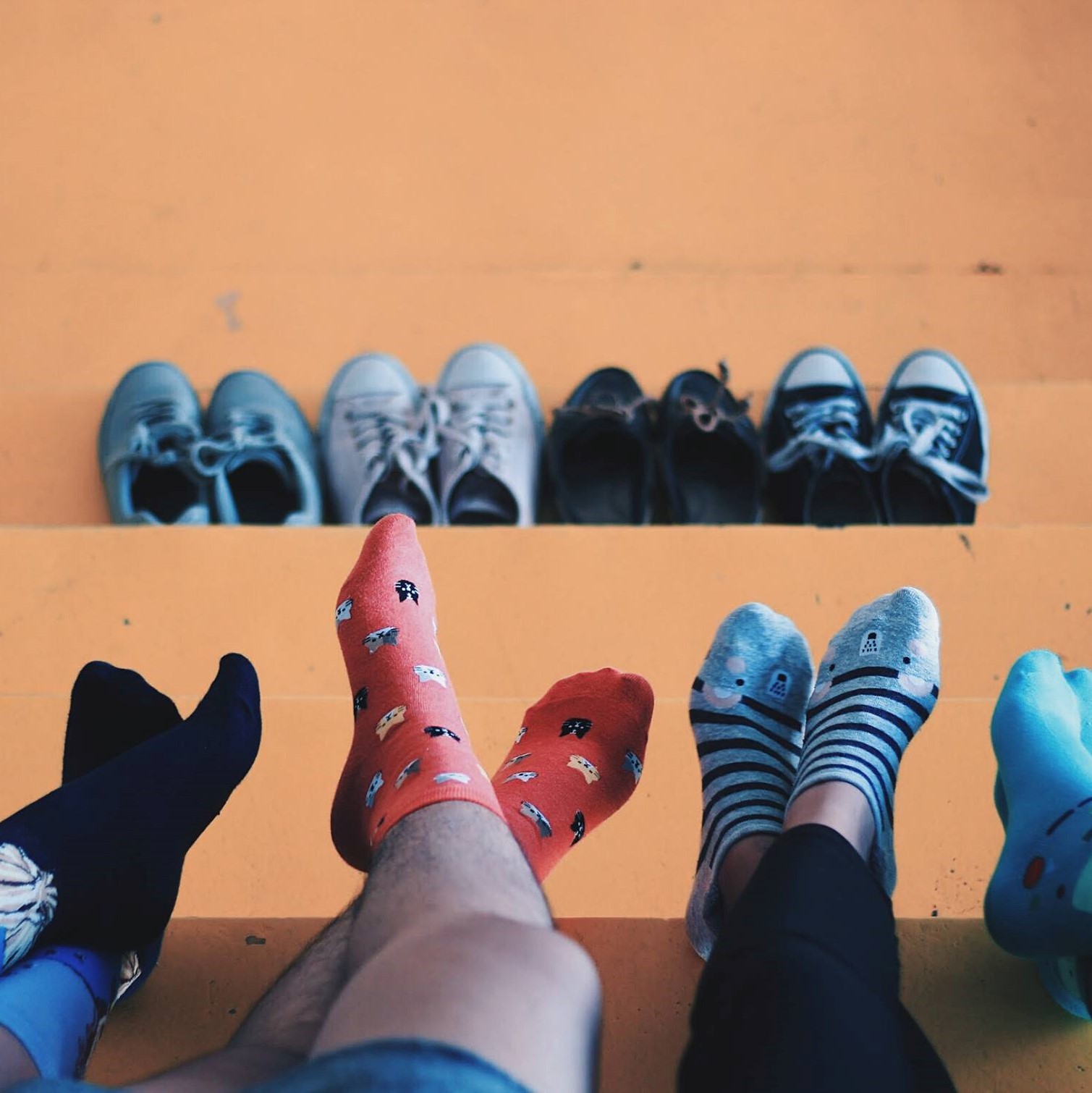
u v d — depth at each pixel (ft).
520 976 2.09
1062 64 8.41
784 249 7.83
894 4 8.54
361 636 3.60
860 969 2.41
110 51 8.29
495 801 2.88
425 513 6.43
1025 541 5.22
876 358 7.47
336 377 6.81
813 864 2.67
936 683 3.76
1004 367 7.51
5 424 6.61
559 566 5.11
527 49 8.36
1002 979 3.48
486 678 4.98
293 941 3.54
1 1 8.40
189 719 3.65
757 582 5.13
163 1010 3.40
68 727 4.01
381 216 7.88
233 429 6.36
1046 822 3.27
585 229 7.88
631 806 4.47
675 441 6.57
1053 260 7.82
